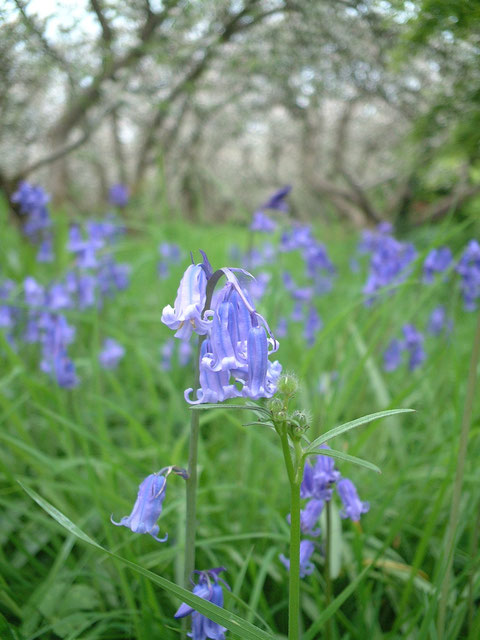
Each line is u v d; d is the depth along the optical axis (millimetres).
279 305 368
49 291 367
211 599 145
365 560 231
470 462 264
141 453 284
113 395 377
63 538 253
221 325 126
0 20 270
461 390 337
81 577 225
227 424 320
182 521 224
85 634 207
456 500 172
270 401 121
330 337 374
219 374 128
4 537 239
